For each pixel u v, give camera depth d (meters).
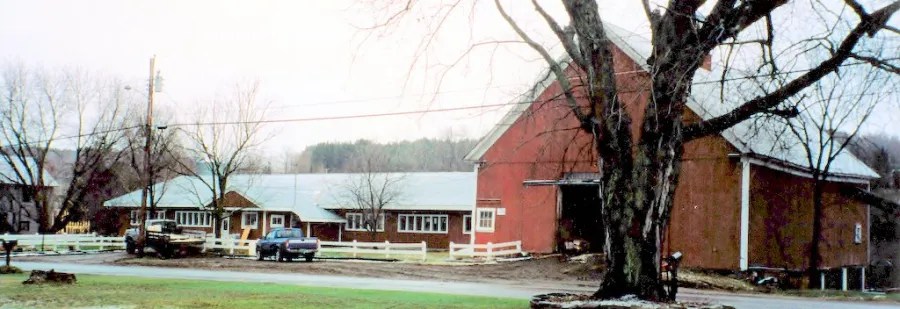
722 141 31.66
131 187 70.44
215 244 47.22
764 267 31.72
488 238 39.59
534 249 37.62
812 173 33.44
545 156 37.03
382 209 56.34
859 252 41.56
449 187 57.72
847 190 38.81
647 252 14.05
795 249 34.62
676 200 32.75
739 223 30.89
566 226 37.34
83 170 61.06
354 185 57.75
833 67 14.34
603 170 14.51
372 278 30.11
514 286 26.16
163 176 70.06
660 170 14.16
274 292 20.64
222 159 53.53
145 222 45.19
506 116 38.81
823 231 37.38
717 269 31.33
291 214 59.59
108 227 69.56
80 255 46.25
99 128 60.38
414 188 58.69
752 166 31.33
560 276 30.94
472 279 29.88
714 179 31.80
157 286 22.70
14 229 68.81
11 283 22.86
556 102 27.73
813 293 27.31
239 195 60.16
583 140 35.28
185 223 64.88
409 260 40.78
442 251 52.91
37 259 42.91
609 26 32.69
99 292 20.05
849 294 27.28
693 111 31.39
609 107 14.24
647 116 14.12
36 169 71.25
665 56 13.95
